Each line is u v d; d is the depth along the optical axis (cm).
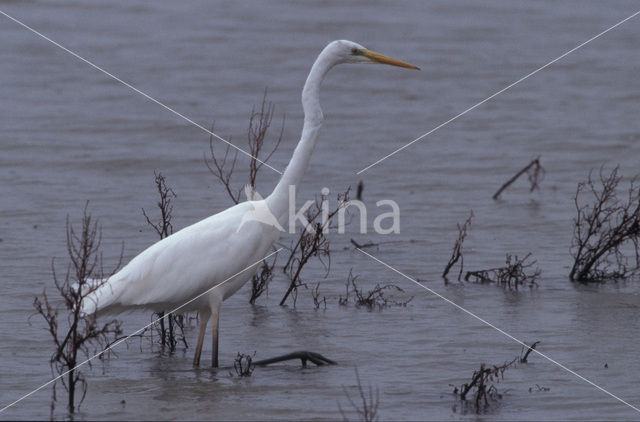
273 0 3631
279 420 741
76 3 3438
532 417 752
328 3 3609
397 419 743
